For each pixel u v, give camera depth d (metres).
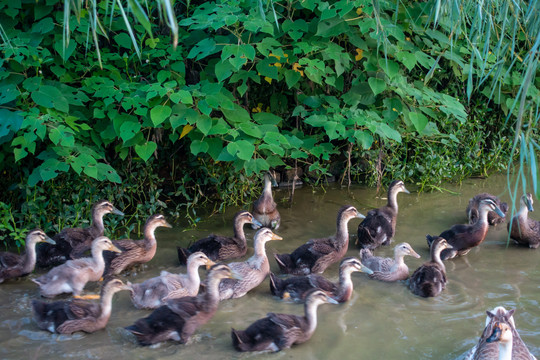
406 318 6.00
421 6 7.10
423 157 7.95
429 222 7.17
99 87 6.75
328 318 6.00
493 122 8.31
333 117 7.07
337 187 7.85
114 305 6.09
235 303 6.16
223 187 7.46
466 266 6.56
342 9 6.78
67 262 6.17
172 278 6.07
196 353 5.70
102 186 7.16
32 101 6.70
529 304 6.12
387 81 7.09
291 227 7.09
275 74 6.88
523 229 6.72
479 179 8.00
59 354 5.67
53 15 6.87
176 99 6.58
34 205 6.69
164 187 7.53
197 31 7.20
